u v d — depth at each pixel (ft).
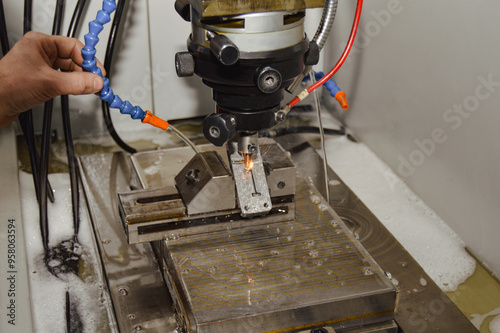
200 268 2.84
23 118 3.83
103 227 3.61
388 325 2.85
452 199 3.84
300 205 3.41
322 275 2.84
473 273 3.51
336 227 3.20
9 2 4.23
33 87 3.02
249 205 2.98
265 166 3.16
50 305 3.22
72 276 3.45
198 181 3.08
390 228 3.91
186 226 3.06
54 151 4.64
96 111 4.73
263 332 2.64
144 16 4.41
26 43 3.22
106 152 4.66
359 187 4.32
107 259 3.34
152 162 3.73
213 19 2.57
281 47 2.57
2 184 3.88
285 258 2.94
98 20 2.81
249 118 2.75
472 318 3.15
